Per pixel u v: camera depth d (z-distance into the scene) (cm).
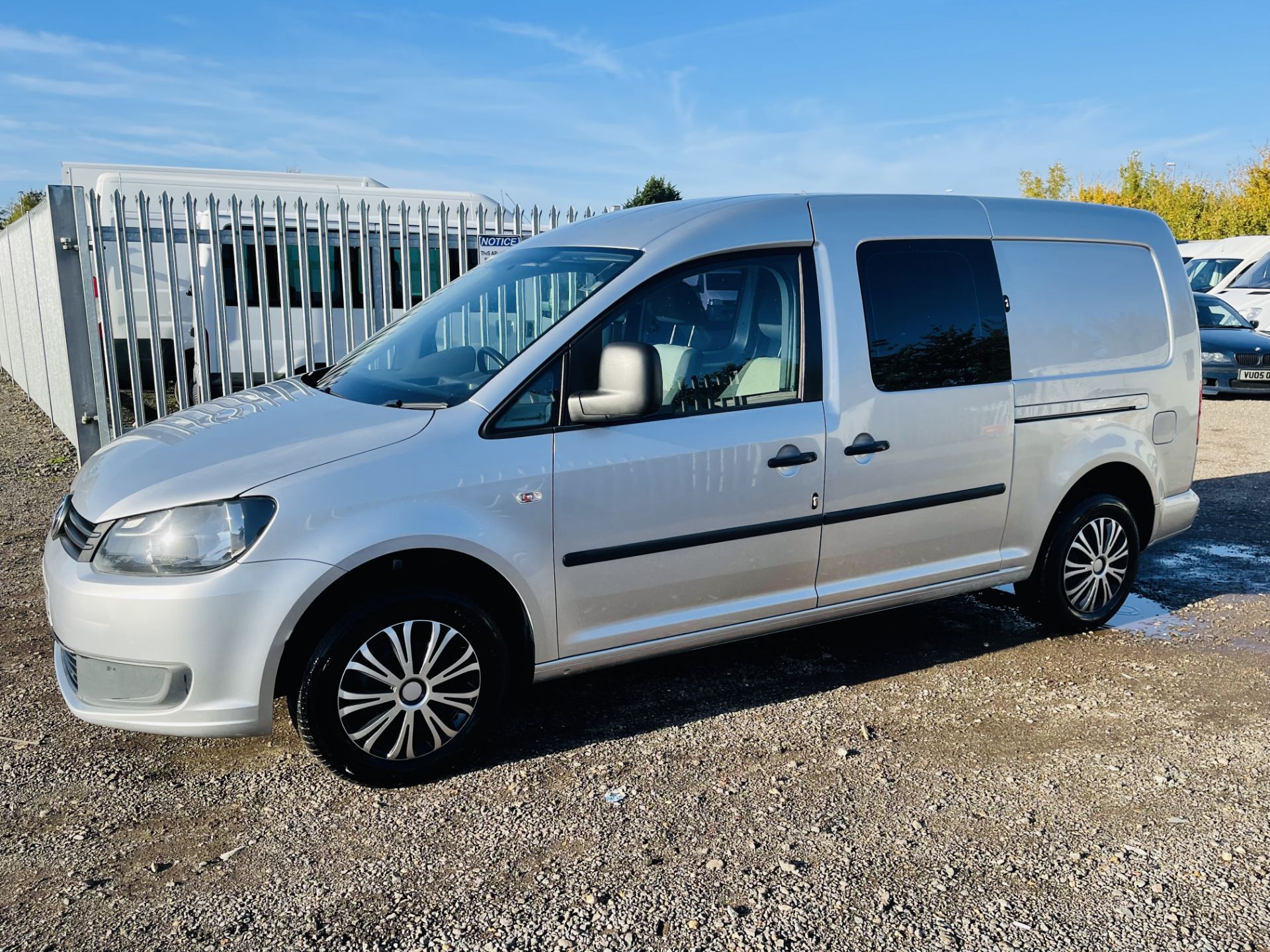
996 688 410
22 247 1070
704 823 306
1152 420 473
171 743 362
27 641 456
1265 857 286
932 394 403
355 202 1230
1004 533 436
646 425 348
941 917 259
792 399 375
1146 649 454
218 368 973
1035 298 435
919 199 420
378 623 315
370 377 381
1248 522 680
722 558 367
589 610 348
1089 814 311
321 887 274
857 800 320
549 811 313
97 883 276
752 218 379
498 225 891
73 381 745
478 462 323
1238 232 3019
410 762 328
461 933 254
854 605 405
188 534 297
